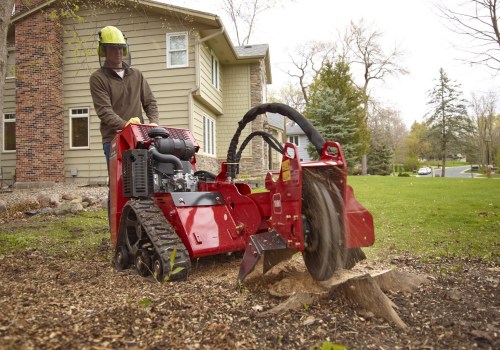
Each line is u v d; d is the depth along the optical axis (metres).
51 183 13.12
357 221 2.90
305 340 2.18
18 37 13.69
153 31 13.69
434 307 2.69
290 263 3.39
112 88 4.45
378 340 2.19
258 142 18.09
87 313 2.42
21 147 13.69
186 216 3.39
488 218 7.07
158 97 13.70
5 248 4.98
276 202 2.89
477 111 56.94
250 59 17.59
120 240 3.84
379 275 3.07
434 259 4.24
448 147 45.94
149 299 2.68
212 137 17.31
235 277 3.34
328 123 24.36
